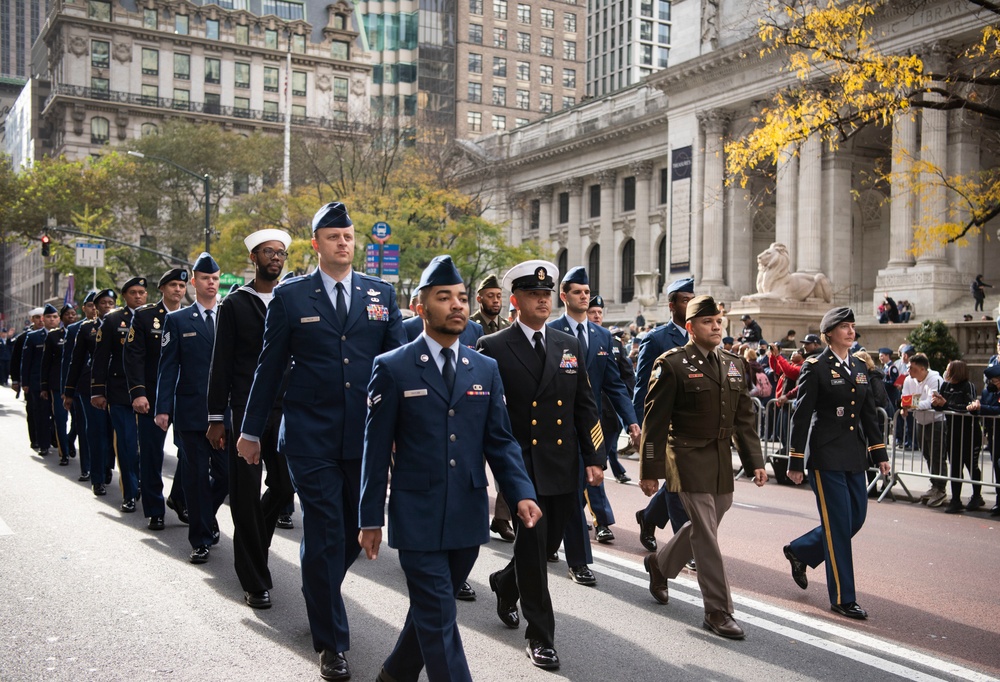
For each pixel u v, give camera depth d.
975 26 34.72
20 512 10.50
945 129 36.53
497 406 5.09
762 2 27.28
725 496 6.73
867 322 39.28
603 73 113.06
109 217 66.94
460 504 4.86
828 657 6.00
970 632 6.68
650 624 6.66
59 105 88.69
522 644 6.21
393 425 4.89
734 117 49.06
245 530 6.93
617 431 9.55
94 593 7.22
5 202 63.31
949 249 37.75
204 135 65.94
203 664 5.70
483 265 45.22
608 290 65.31
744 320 24.52
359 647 6.08
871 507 12.82
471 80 100.19
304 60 96.94
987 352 26.55
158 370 9.10
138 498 11.53
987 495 13.75
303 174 51.31
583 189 68.75
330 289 6.18
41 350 16.52
